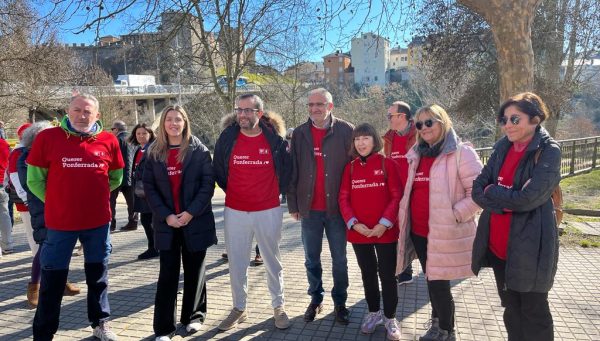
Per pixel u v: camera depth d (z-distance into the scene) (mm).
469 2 5363
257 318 3947
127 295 4625
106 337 3551
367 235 3432
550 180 2434
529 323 2648
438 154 3201
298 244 6672
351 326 3746
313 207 3824
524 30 5215
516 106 2586
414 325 3725
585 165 13508
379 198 3500
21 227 8688
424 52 17078
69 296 4645
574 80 15859
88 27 5605
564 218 7457
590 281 4574
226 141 3787
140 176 3770
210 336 3627
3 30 14844
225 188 3840
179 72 13070
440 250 3148
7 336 3744
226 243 3865
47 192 3387
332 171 3729
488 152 11820
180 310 4258
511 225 2602
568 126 28969
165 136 3609
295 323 3828
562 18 14672
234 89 12289
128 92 35062
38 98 17797
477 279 4723
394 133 4527
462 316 3832
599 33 14484
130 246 6777
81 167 3391
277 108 22359
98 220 3504
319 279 3932
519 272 2551
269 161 3773
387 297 3510
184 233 3604
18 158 4203
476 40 16188
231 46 10898
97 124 3592
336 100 34406
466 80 18219
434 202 3164
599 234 6262
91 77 28344
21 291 4840
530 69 5289
